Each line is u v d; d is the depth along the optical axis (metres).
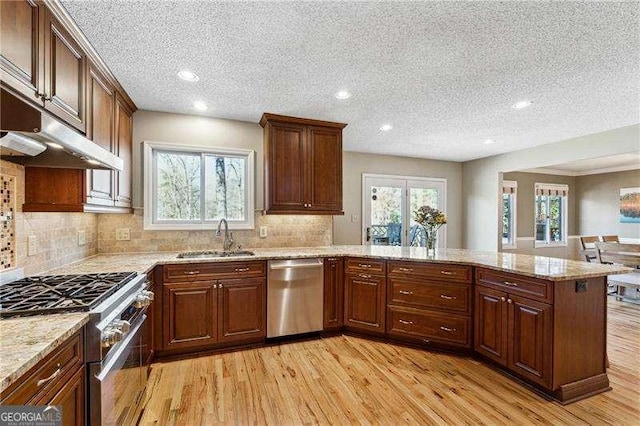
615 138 3.83
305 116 3.43
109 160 1.87
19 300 1.37
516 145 4.77
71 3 1.61
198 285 2.73
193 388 2.21
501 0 1.61
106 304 1.39
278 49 2.08
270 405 2.02
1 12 1.22
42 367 0.98
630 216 6.30
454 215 6.14
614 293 4.98
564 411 1.97
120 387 1.52
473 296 2.70
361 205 5.45
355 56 2.18
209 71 2.39
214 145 3.41
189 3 1.62
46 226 2.09
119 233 3.06
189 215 3.39
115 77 2.46
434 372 2.46
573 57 2.18
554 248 7.02
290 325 3.04
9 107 1.23
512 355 2.32
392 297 3.04
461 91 2.77
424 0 1.61
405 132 4.11
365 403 2.05
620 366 2.54
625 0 1.59
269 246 3.64
